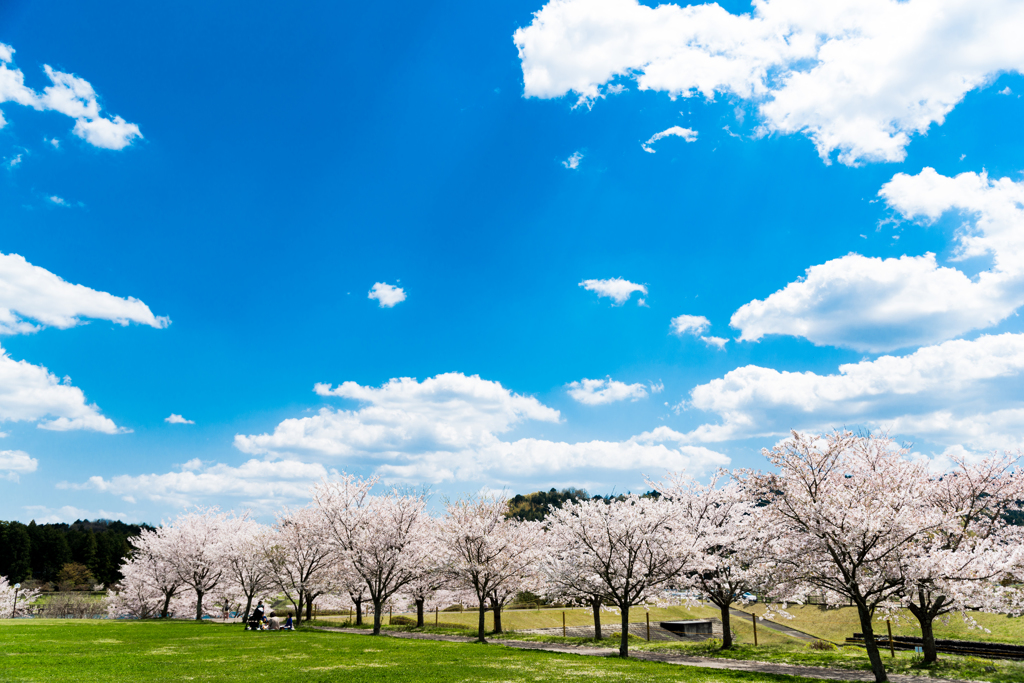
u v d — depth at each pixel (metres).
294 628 35.97
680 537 27.38
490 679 17.25
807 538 20.27
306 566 42.09
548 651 25.56
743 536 28.34
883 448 25.08
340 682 16.20
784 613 25.58
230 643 25.72
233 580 47.53
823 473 22.48
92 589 98.25
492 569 33.38
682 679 17.81
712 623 55.19
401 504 39.53
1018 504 24.27
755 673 19.48
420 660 21.11
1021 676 18.44
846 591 19.67
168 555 48.38
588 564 27.56
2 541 91.06
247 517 54.66
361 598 41.91
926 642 22.06
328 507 41.00
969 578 19.42
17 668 16.78
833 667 22.11
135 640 26.00
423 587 40.38
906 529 19.41
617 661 22.34
